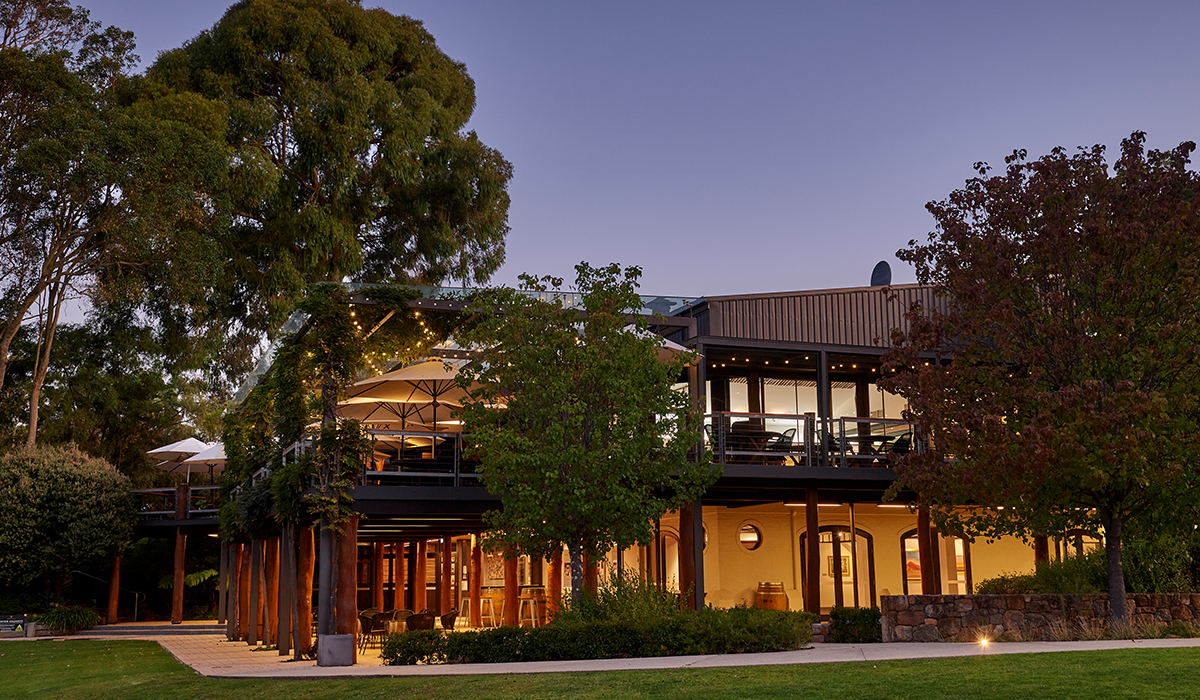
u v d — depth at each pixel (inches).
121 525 1062.4
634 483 556.1
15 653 758.5
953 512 639.8
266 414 783.1
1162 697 294.2
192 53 1302.9
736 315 864.3
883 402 869.2
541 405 555.8
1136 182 532.7
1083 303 546.6
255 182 1189.7
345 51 1317.7
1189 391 514.3
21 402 1376.7
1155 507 546.9
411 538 924.0
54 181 995.9
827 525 863.1
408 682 427.5
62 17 1135.0
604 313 563.8
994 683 331.0
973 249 578.9
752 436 710.5
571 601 558.6
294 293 1263.5
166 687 493.0
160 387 1502.2
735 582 831.1
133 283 1114.1
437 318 652.1
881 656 442.3
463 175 1419.8
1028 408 544.1
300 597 611.2
